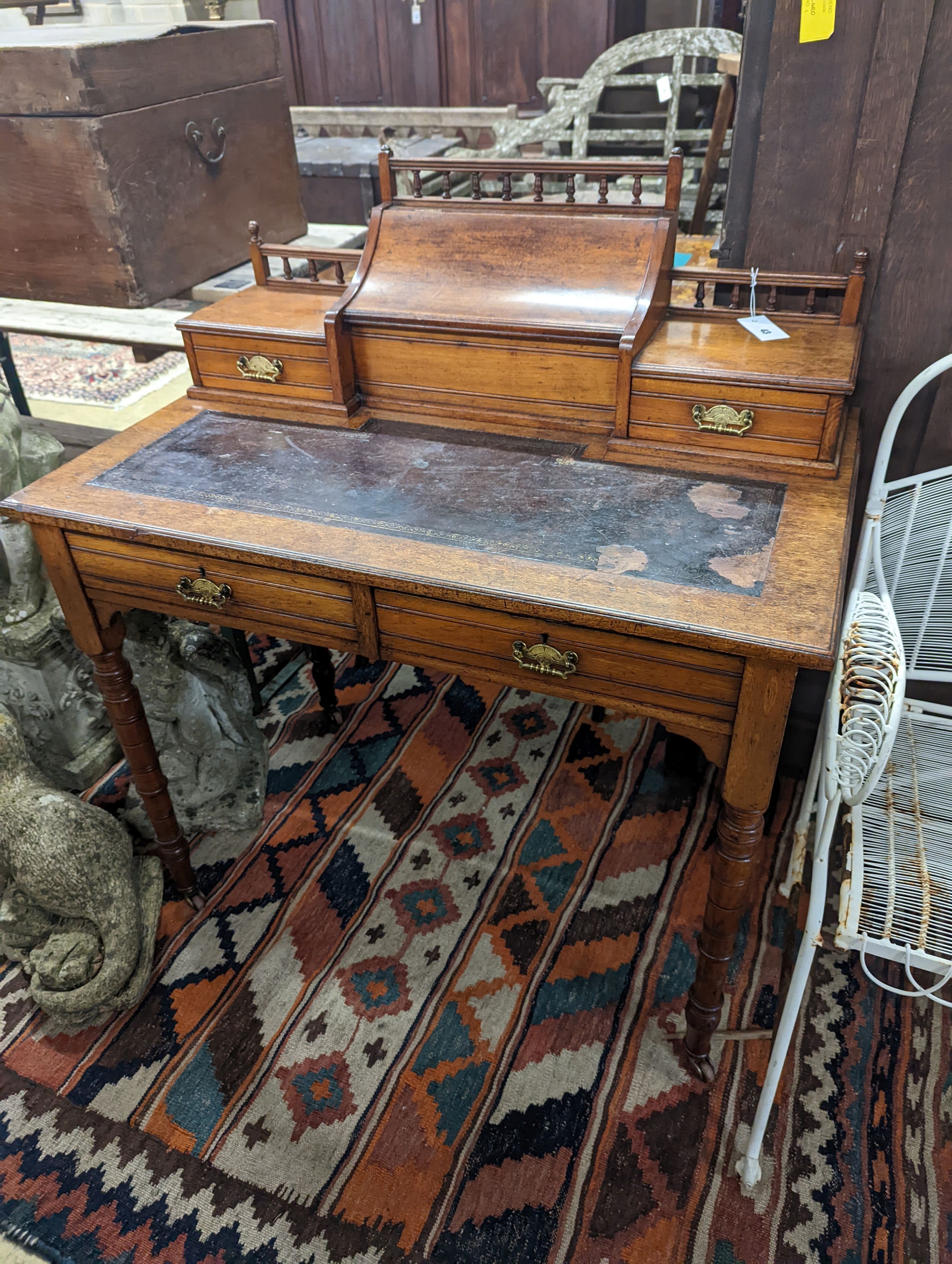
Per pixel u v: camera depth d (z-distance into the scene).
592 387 1.67
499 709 2.55
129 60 1.88
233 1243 1.44
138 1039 1.75
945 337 1.71
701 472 1.56
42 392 4.35
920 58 1.50
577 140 3.73
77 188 1.94
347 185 4.10
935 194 1.60
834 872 2.01
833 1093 1.61
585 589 1.26
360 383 1.85
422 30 4.71
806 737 2.17
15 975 1.90
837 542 1.35
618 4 4.39
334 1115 1.61
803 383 1.46
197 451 1.72
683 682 1.28
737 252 1.82
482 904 1.98
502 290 1.71
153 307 2.29
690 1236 1.42
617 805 2.22
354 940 1.91
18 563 2.07
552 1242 1.42
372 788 2.29
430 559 1.35
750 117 1.68
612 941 1.89
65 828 1.73
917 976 1.81
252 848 2.14
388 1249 1.42
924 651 1.72
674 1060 1.67
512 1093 1.63
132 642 2.00
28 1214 1.48
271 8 4.81
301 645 2.76
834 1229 1.42
